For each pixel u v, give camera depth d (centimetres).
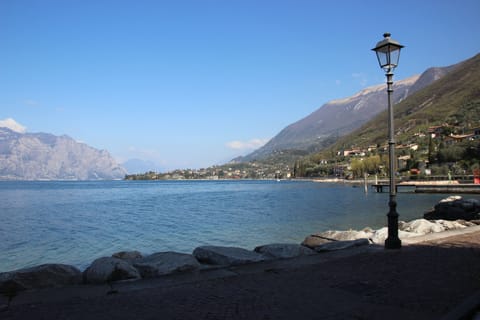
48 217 3503
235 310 584
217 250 964
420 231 1473
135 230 2522
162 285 732
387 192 8619
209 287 714
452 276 766
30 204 5444
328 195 7731
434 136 17500
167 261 848
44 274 746
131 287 721
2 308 606
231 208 4462
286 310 580
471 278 749
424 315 552
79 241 2095
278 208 4409
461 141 12356
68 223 2992
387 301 616
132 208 4578
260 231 2381
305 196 7394
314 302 617
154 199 6706
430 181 9069
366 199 6231
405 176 12525
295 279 766
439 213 2745
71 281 771
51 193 9612
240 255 949
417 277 763
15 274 720
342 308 587
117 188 13838
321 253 1051
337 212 3809
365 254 1016
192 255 939
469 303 578
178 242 2008
